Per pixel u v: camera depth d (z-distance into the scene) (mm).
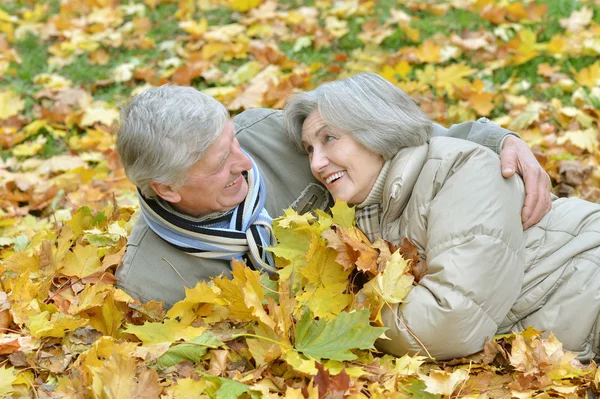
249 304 1932
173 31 4793
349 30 4559
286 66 4273
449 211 2113
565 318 2162
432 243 2111
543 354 2047
